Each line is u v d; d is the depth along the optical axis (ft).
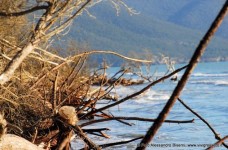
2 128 18.90
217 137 19.24
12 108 34.86
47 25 29.43
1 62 35.83
